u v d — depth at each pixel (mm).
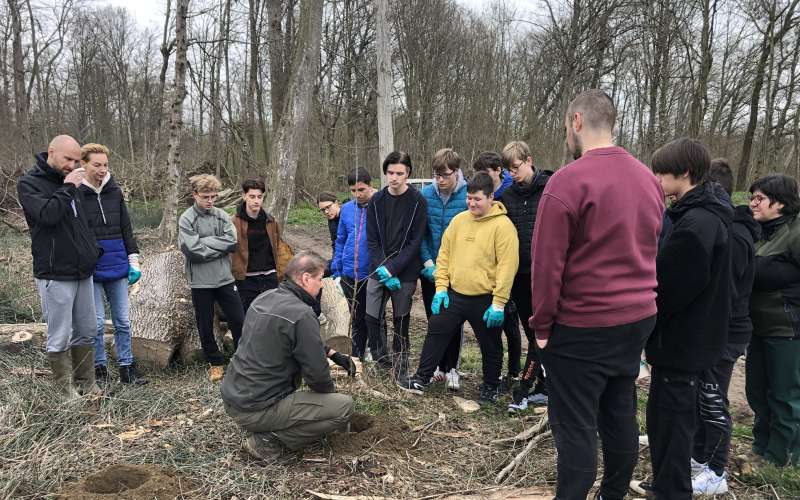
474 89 19812
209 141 22266
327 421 2984
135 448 3119
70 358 3754
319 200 5648
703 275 2318
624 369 2230
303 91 6184
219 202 17203
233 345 4898
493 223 3693
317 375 2959
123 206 4172
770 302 3102
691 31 19203
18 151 16734
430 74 20641
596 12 18859
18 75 17844
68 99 32531
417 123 20625
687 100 21688
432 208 4336
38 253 3541
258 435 3021
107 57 33469
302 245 13023
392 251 4191
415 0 21188
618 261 2133
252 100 18812
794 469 3068
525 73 20938
